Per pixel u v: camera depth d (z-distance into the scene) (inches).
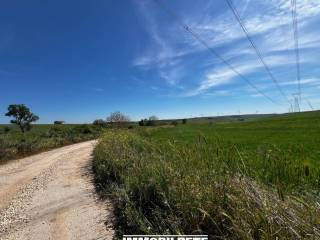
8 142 831.1
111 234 193.3
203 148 225.6
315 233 102.9
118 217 219.5
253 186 148.2
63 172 465.7
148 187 214.4
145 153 335.9
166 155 265.9
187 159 219.3
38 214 253.3
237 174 171.3
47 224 226.4
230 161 196.1
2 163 636.7
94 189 324.8
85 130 1786.4
